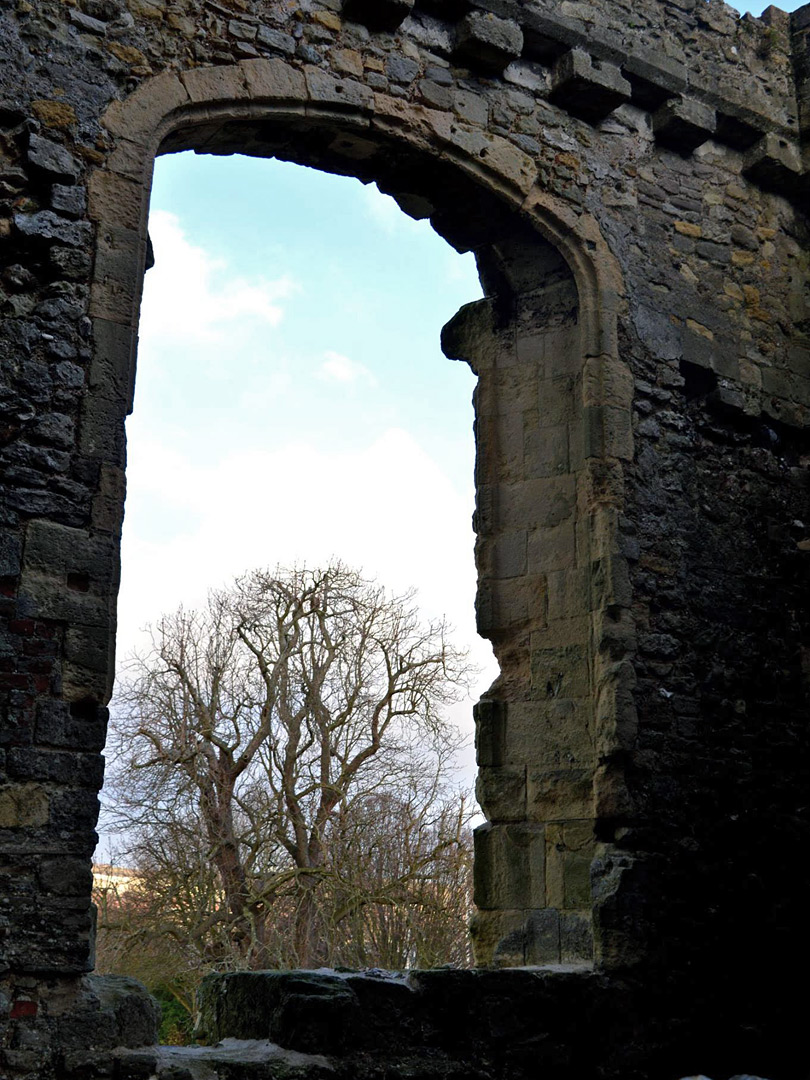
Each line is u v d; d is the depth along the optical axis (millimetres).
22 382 6125
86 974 5617
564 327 8594
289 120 7414
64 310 6305
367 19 7727
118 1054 5461
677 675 8000
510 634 8336
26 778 5641
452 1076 6418
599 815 7523
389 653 15773
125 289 6504
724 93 9234
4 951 5379
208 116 7113
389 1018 6363
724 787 8055
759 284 9359
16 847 5531
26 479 6004
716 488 8680
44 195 6445
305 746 15172
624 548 7949
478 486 8680
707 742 8039
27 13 6609
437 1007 6547
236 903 14203
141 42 6934
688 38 9211
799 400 9352
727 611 8453
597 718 7695
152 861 14469
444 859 14750
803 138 9656
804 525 9172
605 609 7793
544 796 7883
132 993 5680
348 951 14039
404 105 7738
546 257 8578
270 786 14938
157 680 15148
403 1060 6332
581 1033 6988
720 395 8773
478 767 8195
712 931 7707
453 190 8180
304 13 7523
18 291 6273
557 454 8391
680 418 8570
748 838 8094
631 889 7332
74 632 5926
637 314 8500
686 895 7637
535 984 6898
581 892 7578
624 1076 7055
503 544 8484
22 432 6062
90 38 6770
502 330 8906
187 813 14484
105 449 6234
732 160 9469
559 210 8281
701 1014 7504
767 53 9688
